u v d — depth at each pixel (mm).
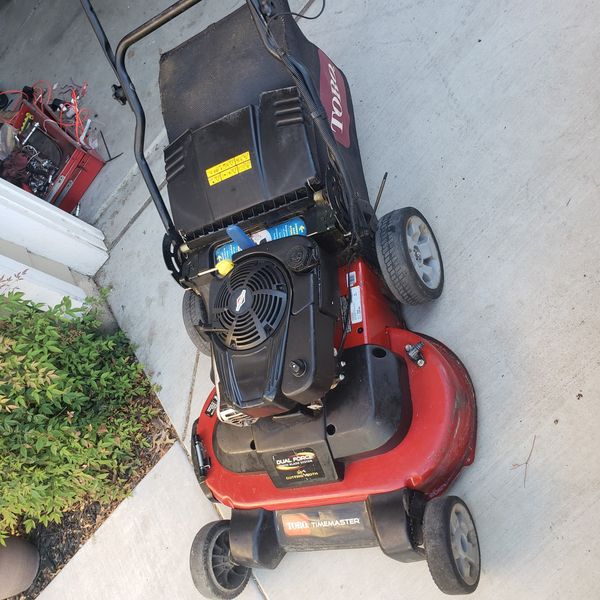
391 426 1488
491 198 1819
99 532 2252
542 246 1712
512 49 1917
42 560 2352
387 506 1484
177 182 1709
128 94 1658
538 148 1793
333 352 1477
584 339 1598
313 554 1812
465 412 1581
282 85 1680
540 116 1816
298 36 1771
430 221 1890
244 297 1492
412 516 1477
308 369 1406
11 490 2055
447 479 1572
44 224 2496
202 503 2113
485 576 1551
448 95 1987
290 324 1450
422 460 1479
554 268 1681
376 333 1602
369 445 1487
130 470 2293
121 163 2762
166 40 2824
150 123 2736
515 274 1725
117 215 2699
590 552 1464
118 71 1655
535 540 1524
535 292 1687
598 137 1719
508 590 1521
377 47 2170
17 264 2377
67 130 2869
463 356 1729
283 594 1814
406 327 1787
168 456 2230
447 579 1389
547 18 1886
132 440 2322
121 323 2514
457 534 1472
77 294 2533
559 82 1814
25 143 2762
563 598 1465
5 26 3590
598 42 1793
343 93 1979
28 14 3527
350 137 1963
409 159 1991
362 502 1543
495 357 1688
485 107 1910
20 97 2795
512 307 1703
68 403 2221
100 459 2230
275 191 1577
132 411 2344
